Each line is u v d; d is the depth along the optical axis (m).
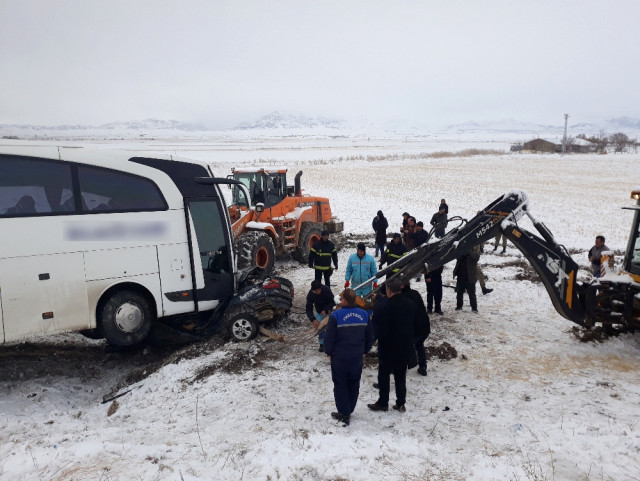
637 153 97.00
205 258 8.70
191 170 8.67
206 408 6.35
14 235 6.80
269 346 8.32
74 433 5.71
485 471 4.57
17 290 6.84
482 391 6.68
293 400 6.46
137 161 8.12
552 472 4.59
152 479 4.35
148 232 7.93
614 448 4.99
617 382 6.93
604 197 34.19
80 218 7.28
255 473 4.51
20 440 5.44
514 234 8.07
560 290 8.30
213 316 8.88
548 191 37.56
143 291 8.09
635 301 8.19
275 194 14.74
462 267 10.09
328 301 8.02
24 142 7.02
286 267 14.95
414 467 4.63
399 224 22.70
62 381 7.80
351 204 29.48
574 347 8.26
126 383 7.70
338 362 5.67
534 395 6.53
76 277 7.26
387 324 5.94
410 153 96.75
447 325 9.37
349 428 5.65
